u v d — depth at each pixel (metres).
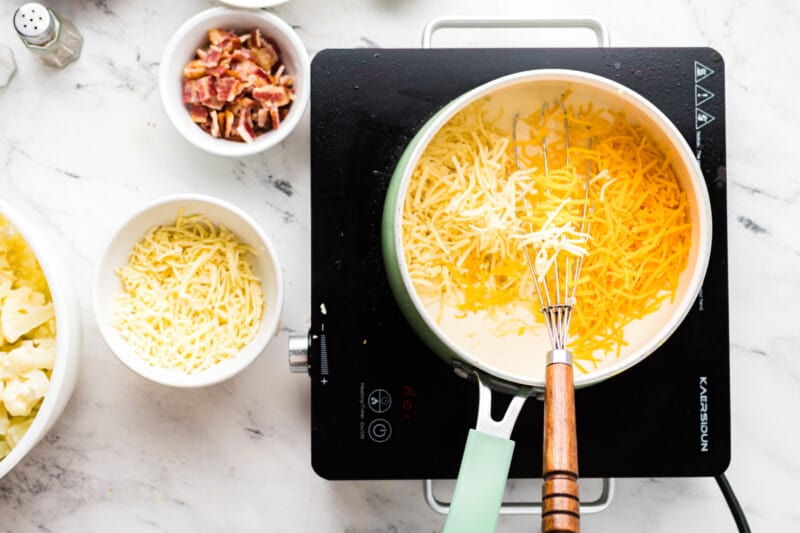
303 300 0.95
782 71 0.97
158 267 0.90
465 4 0.97
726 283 0.89
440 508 0.90
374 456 0.88
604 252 0.81
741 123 0.97
